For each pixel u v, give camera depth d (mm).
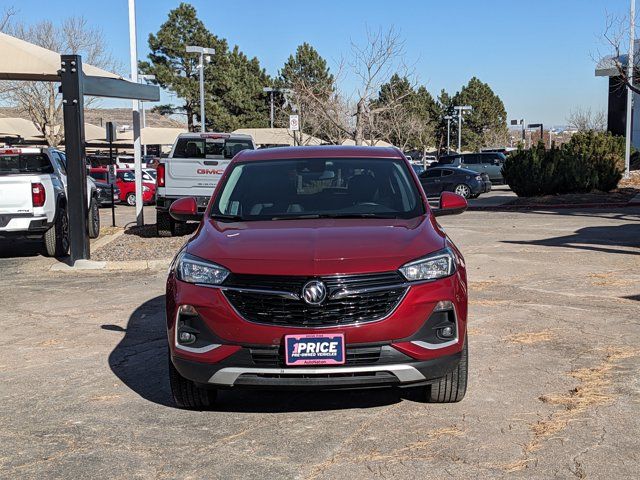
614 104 39188
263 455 4312
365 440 4492
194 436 4641
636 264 10766
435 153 89438
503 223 17297
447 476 3957
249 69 63031
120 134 39812
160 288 9961
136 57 17469
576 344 6555
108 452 4414
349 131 30719
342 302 4426
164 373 6062
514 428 4613
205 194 14758
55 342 7180
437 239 4973
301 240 4844
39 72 12273
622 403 4988
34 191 12375
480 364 6000
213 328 4523
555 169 24219
